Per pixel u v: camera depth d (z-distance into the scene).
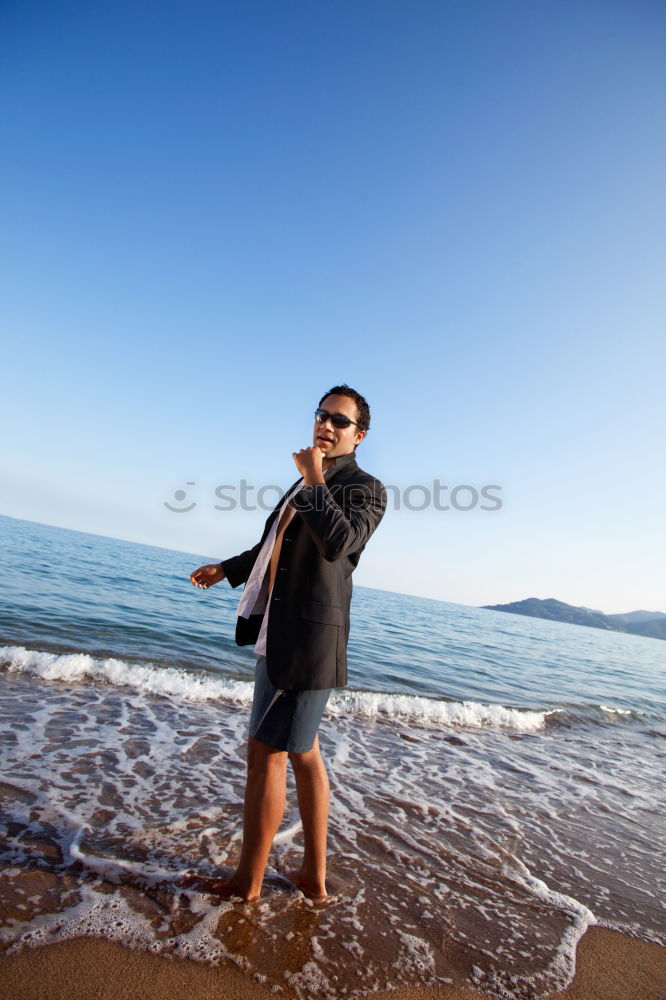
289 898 2.01
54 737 3.41
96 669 5.18
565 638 36.16
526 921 2.16
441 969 1.77
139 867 2.05
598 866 2.84
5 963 1.47
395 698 6.26
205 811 2.67
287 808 2.85
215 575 2.32
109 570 18.61
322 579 1.83
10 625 6.64
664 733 7.70
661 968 1.96
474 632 23.27
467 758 4.59
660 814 3.91
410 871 2.44
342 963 1.71
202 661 6.55
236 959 1.64
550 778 4.39
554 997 1.70
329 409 2.07
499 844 2.91
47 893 1.82
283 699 1.82
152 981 1.49
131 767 3.12
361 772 3.76
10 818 2.31
